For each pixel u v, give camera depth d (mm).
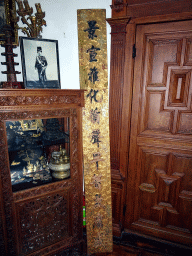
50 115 1406
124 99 1761
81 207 1729
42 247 1600
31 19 1506
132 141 1906
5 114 1247
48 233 1616
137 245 1908
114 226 2037
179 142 1737
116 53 1655
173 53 1624
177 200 1859
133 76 1755
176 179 1822
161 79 1706
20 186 1488
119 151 1866
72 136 1542
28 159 1633
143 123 1833
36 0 1781
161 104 1750
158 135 1804
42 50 1484
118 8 1595
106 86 1647
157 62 1688
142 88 1766
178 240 1902
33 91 1284
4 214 1375
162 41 1633
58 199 1604
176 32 1562
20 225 1474
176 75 1661
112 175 1898
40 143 1655
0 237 1399
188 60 1595
